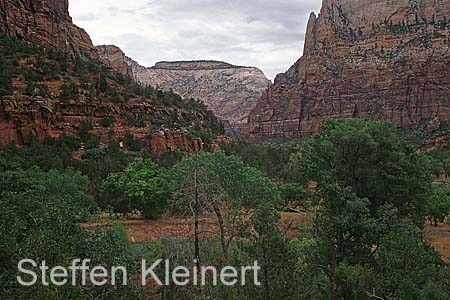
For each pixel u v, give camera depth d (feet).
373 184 100.99
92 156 189.47
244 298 51.24
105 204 151.53
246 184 101.71
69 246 48.24
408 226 71.51
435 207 156.25
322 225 70.74
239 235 81.87
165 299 60.95
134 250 73.72
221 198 96.94
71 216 53.36
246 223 84.43
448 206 157.79
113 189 152.46
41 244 45.52
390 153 102.17
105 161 176.55
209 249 79.05
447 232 148.05
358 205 72.49
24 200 61.31
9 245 48.01
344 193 76.33
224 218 93.81
